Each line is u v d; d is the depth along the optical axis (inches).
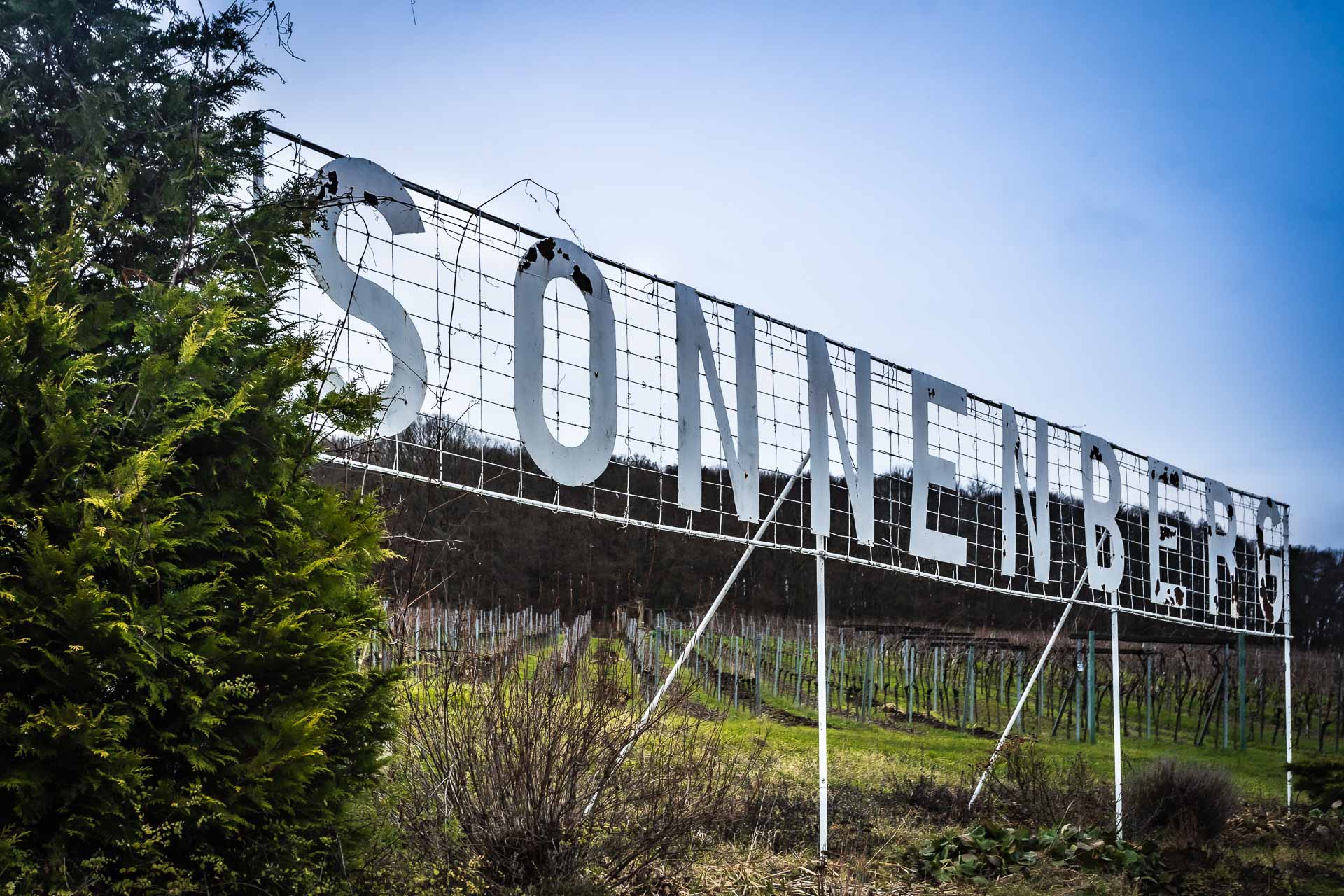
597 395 258.8
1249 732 910.4
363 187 219.8
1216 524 496.7
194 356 154.2
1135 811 374.3
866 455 327.6
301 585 161.9
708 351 286.8
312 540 165.6
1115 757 390.0
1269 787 578.6
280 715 154.5
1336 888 316.8
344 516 173.0
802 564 939.3
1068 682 925.8
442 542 229.3
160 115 176.2
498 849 193.5
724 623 628.4
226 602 157.5
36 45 168.9
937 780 443.2
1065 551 504.4
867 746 590.2
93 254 167.5
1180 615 537.0
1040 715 770.8
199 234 177.5
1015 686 999.6
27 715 133.7
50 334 144.0
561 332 251.4
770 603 914.7
